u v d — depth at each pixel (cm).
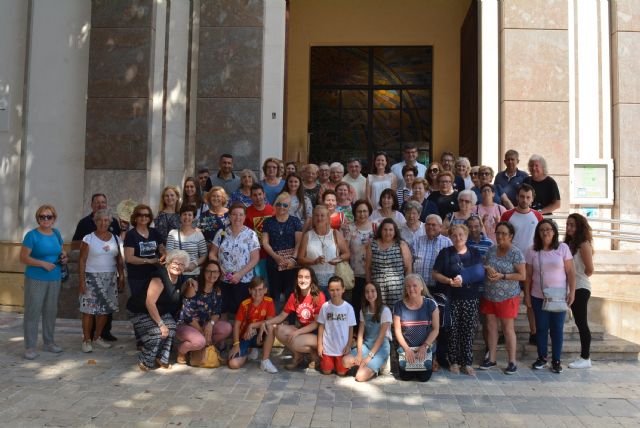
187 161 982
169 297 612
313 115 1352
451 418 490
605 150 978
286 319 669
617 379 612
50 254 662
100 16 960
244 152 964
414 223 695
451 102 1298
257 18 977
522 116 958
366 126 1348
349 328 614
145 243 677
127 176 947
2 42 994
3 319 873
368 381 596
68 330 788
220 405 511
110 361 646
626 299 897
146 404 508
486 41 991
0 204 976
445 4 1311
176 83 990
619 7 971
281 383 582
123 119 950
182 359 639
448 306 633
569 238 685
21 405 498
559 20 965
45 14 984
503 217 725
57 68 978
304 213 746
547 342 652
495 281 636
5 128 981
